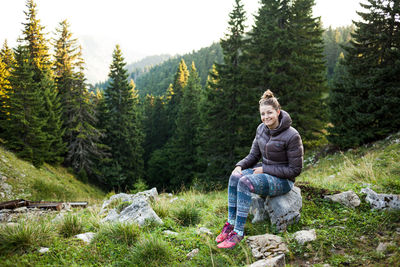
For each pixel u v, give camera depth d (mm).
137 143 29516
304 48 14984
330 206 3324
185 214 3734
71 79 22734
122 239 2879
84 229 3377
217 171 16875
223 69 17094
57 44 22953
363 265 2045
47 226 3098
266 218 3201
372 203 3090
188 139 28672
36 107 18266
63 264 2369
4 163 14914
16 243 2619
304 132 14203
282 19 15625
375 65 11680
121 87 26750
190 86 31438
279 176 2764
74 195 16453
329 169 9125
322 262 2199
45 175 17766
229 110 16688
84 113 23094
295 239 2584
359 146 11805
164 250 2539
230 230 2799
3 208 7012
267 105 2715
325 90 15258
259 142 2980
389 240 2307
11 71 17734
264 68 15328
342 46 12641
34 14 22375
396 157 6848
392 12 11172
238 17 16609
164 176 32406
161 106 42188
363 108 11688
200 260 2455
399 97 10867
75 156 22578
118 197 5762
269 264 2102
